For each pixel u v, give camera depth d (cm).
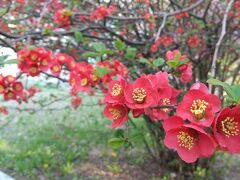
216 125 87
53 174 339
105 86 152
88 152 395
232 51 319
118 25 292
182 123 88
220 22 301
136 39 299
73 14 242
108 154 388
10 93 163
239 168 363
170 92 109
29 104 570
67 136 441
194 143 89
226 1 304
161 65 173
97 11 236
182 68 142
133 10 289
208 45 303
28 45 176
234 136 87
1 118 502
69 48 276
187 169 334
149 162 364
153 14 263
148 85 100
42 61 162
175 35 294
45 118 515
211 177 336
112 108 105
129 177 338
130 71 230
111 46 271
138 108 98
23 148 399
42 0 294
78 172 346
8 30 253
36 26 253
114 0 294
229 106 91
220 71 324
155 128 319
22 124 483
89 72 151
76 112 531
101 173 346
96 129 463
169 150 335
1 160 362
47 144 415
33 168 348
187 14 283
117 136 134
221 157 384
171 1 277
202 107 86
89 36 244
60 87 399
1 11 219
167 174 337
